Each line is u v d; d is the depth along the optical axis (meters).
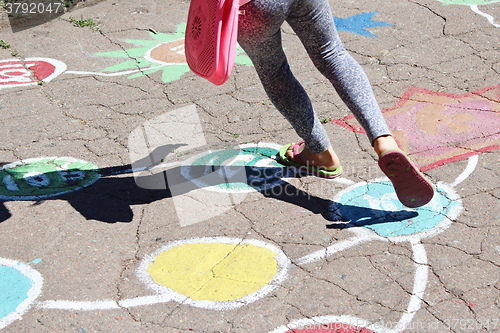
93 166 2.90
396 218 2.61
